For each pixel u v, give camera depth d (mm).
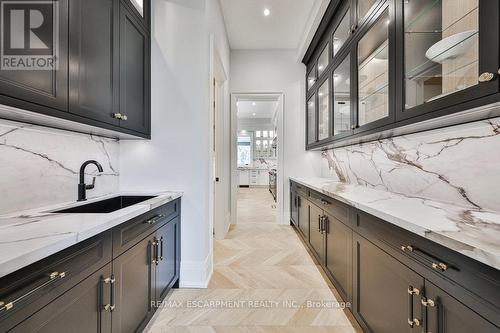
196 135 1982
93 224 921
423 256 842
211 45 2230
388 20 1449
